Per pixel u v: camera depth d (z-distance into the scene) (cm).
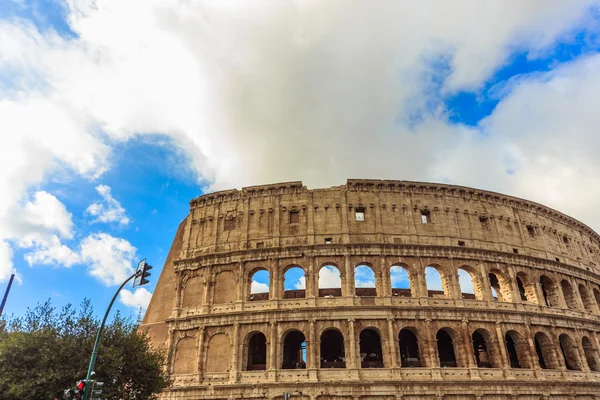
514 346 7012
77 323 4659
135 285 3644
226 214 7588
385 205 7344
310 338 6181
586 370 6881
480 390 5984
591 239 9425
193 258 7262
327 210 7281
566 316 7212
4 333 4594
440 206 7519
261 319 6419
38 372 4094
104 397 4303
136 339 5091
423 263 6919
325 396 5809
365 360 6956
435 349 6216
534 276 7512
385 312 6344
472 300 6769
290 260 6900
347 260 6775
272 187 7569
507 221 7881
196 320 6688
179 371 6469
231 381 6047
